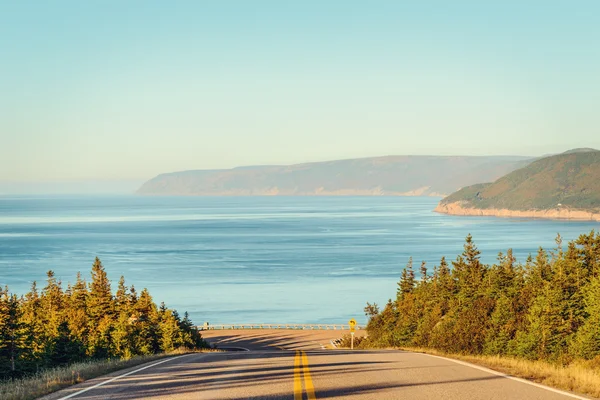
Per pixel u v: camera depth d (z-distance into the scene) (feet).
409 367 69.36
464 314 159.02
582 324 134.41
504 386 52.90
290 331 380.37
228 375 61.46
